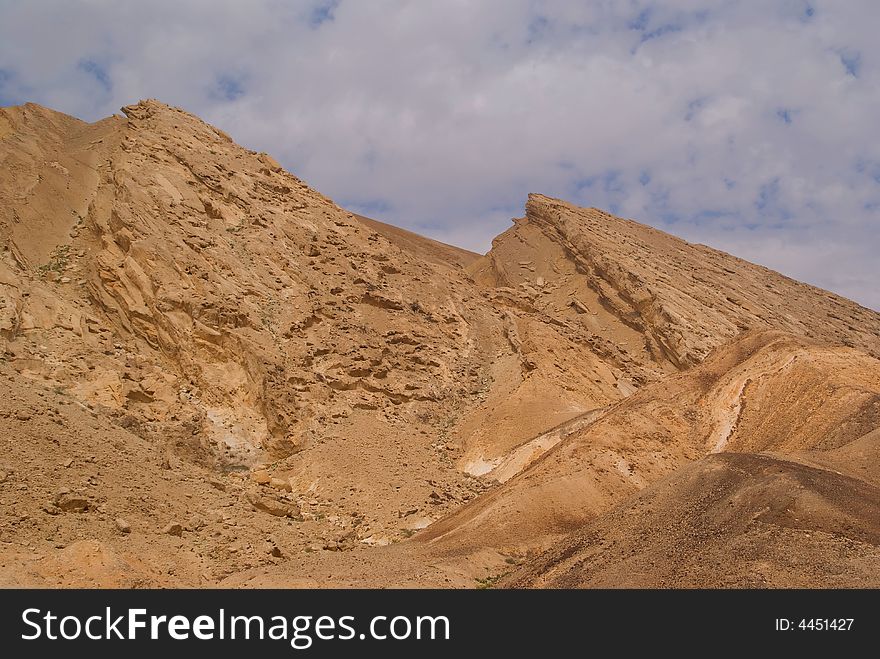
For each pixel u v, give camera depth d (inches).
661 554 918.4
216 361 1712.6
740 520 919.7
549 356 2123.5
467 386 2020.2
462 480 1644.9
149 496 1226.6
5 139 2161.7
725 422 1576.0
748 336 1834.4
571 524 1256.8
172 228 1985.7
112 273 1800.0
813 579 798.5
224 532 1227.2
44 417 1295.5
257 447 1606.8
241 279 1953.7
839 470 1161.4
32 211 1929.1
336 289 2116.1
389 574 1087.0
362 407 1811.0
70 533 1035.3
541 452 1662.2
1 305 1595.7
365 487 1521.9
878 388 1534.2
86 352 1611.7
